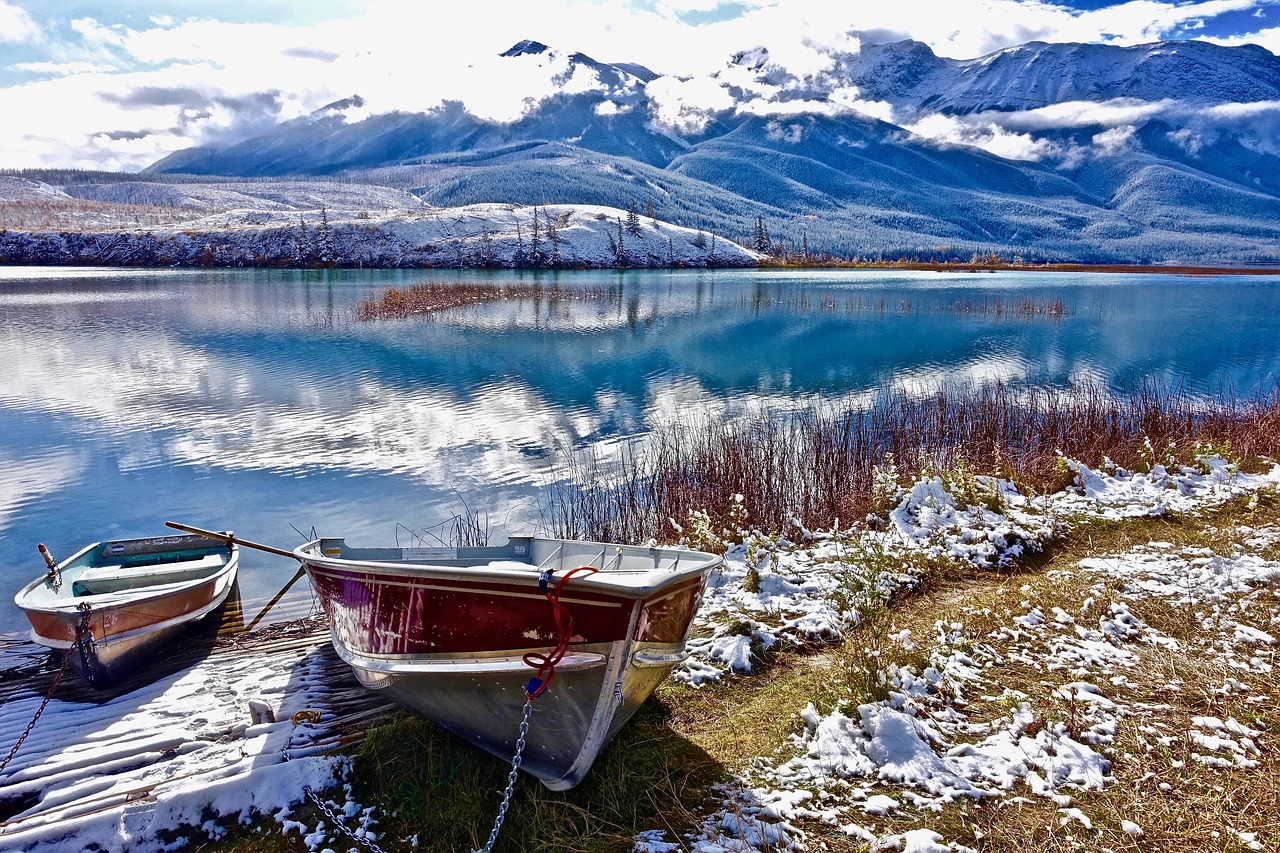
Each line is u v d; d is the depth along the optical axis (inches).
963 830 180.9
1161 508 421.1
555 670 202.2
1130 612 288.8
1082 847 173.5
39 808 208.7
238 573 411.8
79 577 337.1
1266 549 349.4
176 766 227.0
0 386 973.2
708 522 388.2
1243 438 597.3
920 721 220.1
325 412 845.2
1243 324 1847.9
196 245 5024.6
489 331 1592.0
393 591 223.1
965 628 281.6
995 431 629.3
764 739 223.5
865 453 585.0
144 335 1469.0
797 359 1268.5
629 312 2048.5
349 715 254.2
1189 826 177.9
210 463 645.3
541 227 5644.7
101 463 644.1
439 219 5639.8
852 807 191.5
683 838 185.6
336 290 2669.8
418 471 623.2
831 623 296.2
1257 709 221.3
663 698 252.1
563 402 911.0
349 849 195.6
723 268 5526.6
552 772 214.8
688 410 864.3
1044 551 375.2
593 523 482.3
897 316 1994.3
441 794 211.2
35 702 275.9
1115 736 212.8
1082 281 4109.3
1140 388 993.5
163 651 315.3
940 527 395.5
